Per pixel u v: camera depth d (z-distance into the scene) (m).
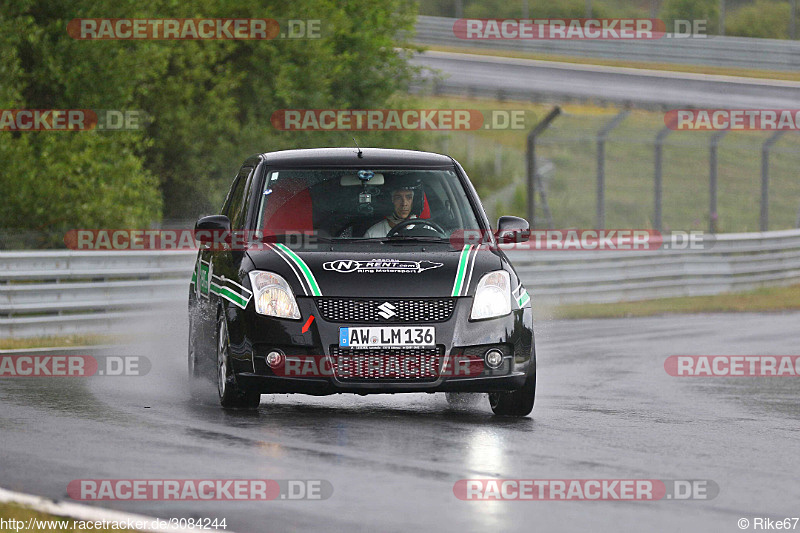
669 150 169.38
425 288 28.72
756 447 26.48
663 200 155.00
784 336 56.47
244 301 28.95
